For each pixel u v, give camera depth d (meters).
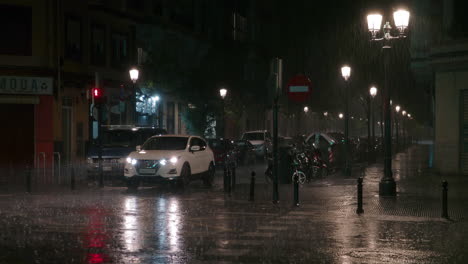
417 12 32.84
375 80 50.22
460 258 9.58
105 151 23.62
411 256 9.72
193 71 40.12
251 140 43.03
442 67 27.16
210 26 51.66
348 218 14.20
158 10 41.72
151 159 20.72
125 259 9.40
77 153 32.22
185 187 21.14
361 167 35.47
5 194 19.77
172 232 12.05
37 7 29.67
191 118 40.34
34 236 11.48
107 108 33.84
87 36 33.41
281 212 15.26
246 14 62.44
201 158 22.62
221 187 22.98
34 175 27.38
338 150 30.89
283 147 24.12
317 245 10.68
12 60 29.27
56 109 30.00
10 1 29.25
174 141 22.44
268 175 24.33
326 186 22.66
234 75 56.53
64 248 10.29
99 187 22.30
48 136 29.62
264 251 10.10
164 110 42.38
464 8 27.23
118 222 13.39
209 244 10.74
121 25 37.25
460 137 26.81
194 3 47.91
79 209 15.73
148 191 21.19
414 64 33.06
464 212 15.27
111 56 35.97
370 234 11.90
